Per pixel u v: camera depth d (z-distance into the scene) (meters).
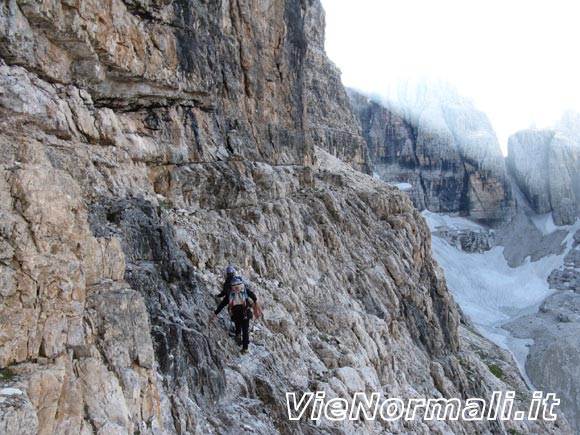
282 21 27.66
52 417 6.83
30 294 6.98
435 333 31.27
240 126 23.08
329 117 67.38
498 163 171.12
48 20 11.16
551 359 71.69
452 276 136.38
